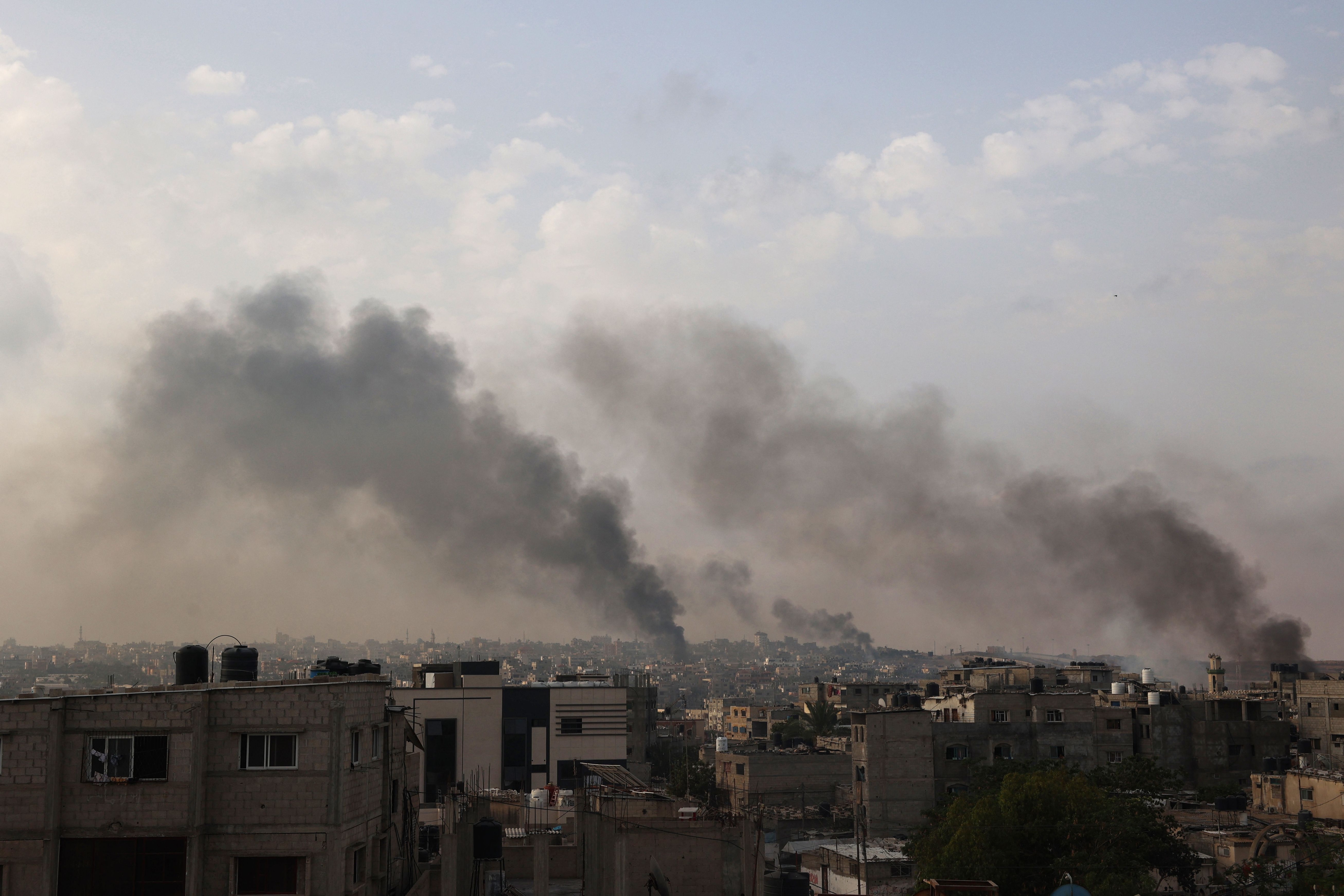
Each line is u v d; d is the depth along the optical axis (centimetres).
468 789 6234
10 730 2750
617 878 3775
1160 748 10788
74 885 2756
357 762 3061
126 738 2812
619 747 8631
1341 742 11488
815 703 15125
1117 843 5903
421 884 3628
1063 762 8644
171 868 2784
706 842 3894
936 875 5994
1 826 2722
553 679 11038
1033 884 5834
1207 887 6706
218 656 3353
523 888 4031
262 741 2870
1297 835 6888
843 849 7788
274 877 2833
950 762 9488
